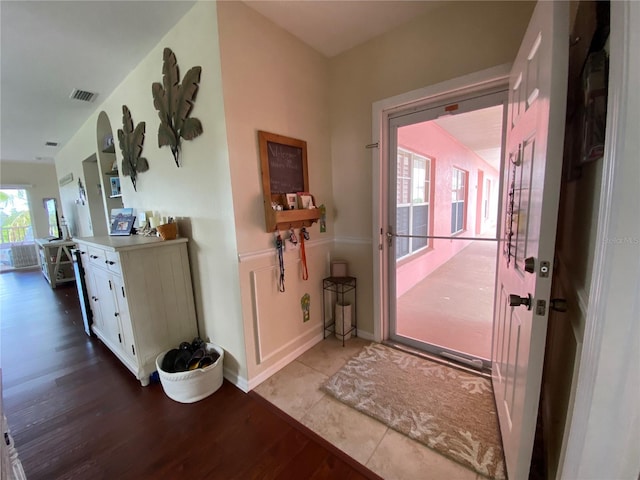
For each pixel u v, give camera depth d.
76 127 3.87
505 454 1.27
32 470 1.33
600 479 0.65
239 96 1.68
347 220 2.45
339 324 2.44
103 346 2.52
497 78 1.64
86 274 2.61
